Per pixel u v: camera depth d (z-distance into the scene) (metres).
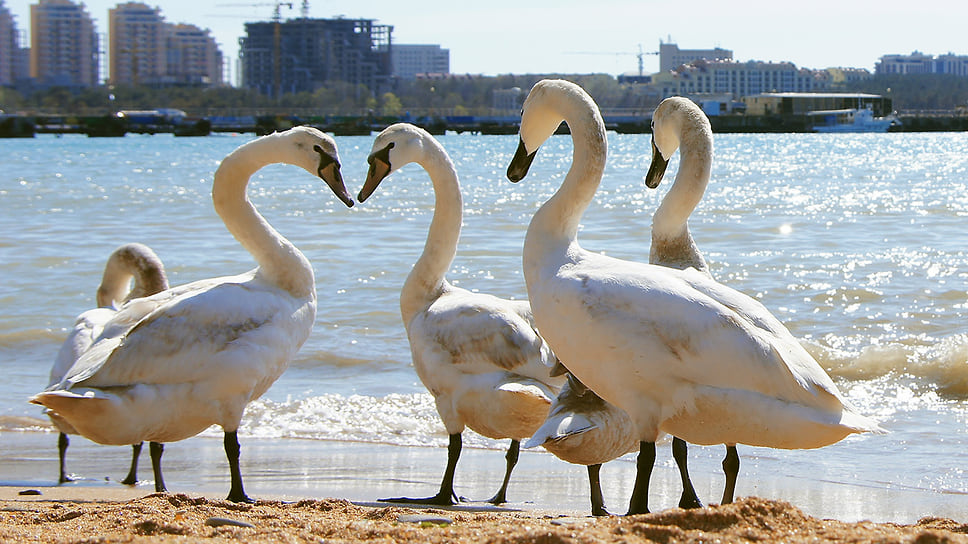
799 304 17.28
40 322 16.89
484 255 21.84
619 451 7.55
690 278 6.89
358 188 40.72
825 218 29.00
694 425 6.59
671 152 8.69
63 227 27.92
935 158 71.56
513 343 8.72
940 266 20.28
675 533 5.48
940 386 12.94
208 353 8.34
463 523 6.85
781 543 5.42
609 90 155.38
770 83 181.75
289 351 8.81
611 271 6.77
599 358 6.62
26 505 7.77
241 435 11.55
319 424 11.88
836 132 156.50
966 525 6.42
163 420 8.32
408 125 9.87
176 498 7.41
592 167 7.33
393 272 20.31
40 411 12.47
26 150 89.38
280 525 6.40
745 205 33.25
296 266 9.05
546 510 8.43
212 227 27.86
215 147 97.81
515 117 182.88
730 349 6.36
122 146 101.56
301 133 9.39
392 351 14.90
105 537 5.91
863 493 8.92
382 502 8.73
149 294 11.59
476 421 8.81
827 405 6.38
